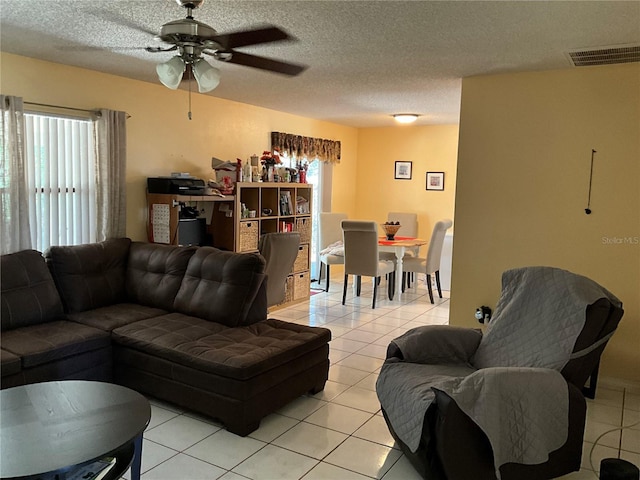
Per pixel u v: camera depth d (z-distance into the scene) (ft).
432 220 25.32
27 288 11.72
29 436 6.49
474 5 8.41
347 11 8.85
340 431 10.02
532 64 12.25
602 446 9.68
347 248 20.13
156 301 13.37
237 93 17.10
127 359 11.17
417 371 9.21
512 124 13.32
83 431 6.64
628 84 12.01
